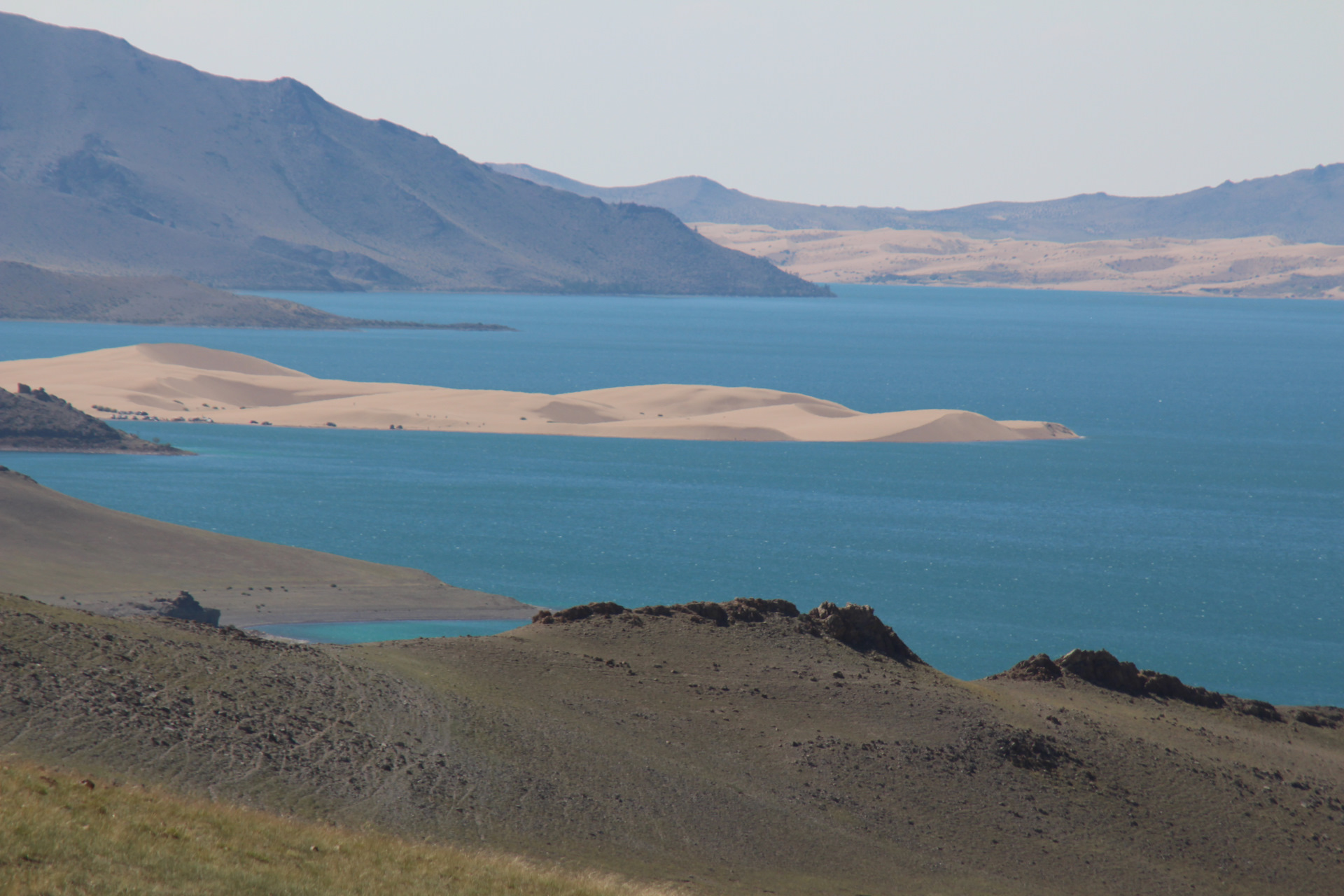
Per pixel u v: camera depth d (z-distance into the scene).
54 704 88.44
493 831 86.94
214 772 84.69
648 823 94.62
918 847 101.12
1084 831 109.50
